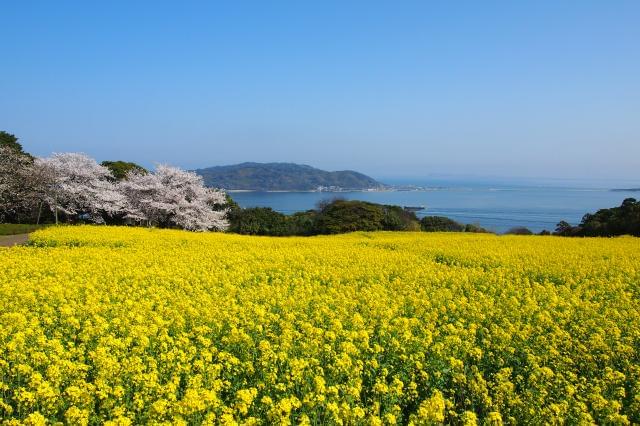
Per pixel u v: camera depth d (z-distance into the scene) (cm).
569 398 822
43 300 1380
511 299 1438
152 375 827
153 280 1723
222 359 941
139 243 2942
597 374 974
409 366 931
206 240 3262
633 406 816
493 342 1091
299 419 754
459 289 1678
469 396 878
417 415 748
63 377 847
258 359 949
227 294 1535
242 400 748
